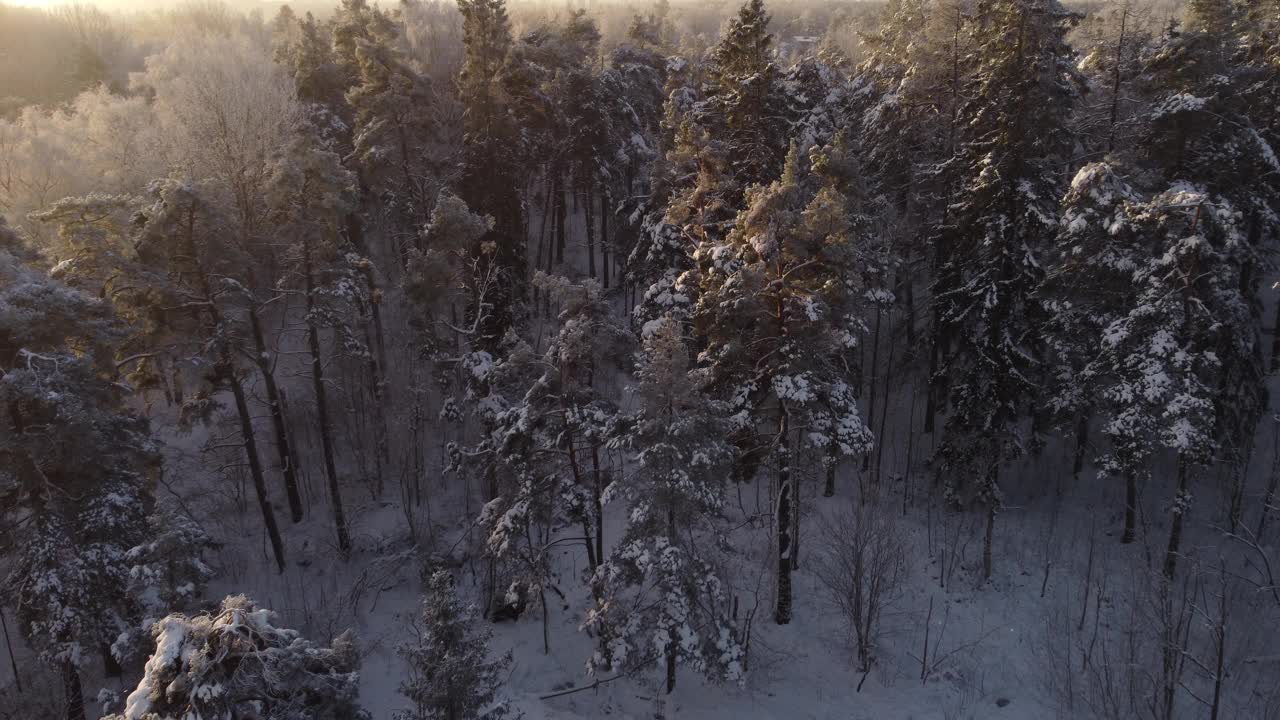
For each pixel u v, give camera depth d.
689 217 25.86
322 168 24.47
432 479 30.36
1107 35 29.62
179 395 31.77
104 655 20.72
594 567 22.61
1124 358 21.30
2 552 18.92
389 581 25.52
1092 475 27.59
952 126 27.75
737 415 21.39
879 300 26.42
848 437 20.95
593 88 41.41
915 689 20.53
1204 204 19.44
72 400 17.48
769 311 20.38
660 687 20.81
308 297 25.72
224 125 34.12
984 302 22.83
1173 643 18.17
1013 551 24.97
